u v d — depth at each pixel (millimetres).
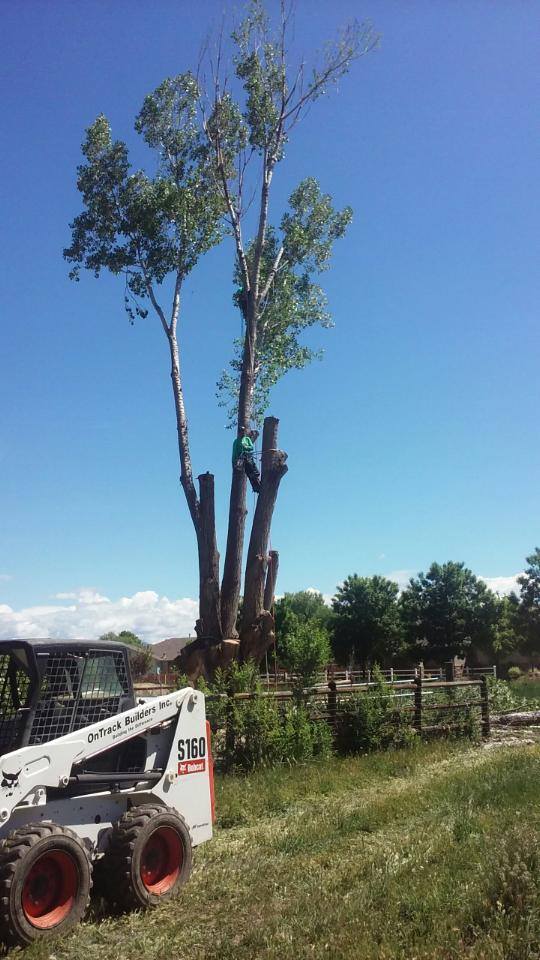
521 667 68562
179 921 6117
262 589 20141
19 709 6598
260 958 5117
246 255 26734
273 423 21156
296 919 5680
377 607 59062
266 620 19844
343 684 15398
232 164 25578
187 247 24922
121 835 6574
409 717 15422
